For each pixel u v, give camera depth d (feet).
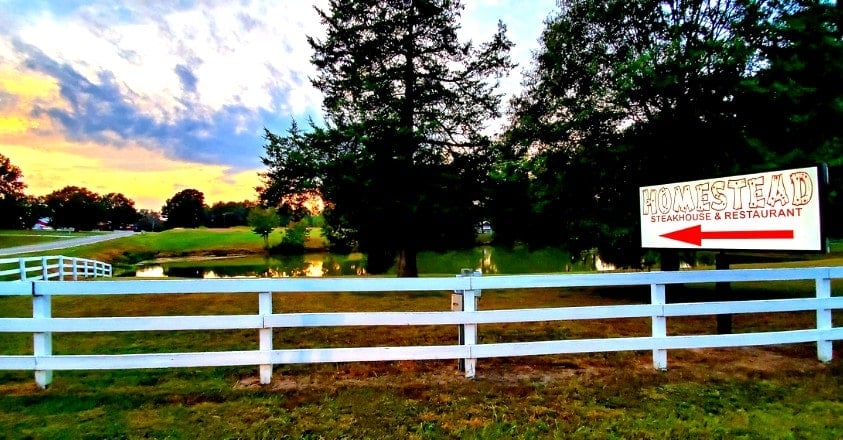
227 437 13.50
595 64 38.91
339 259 163.94
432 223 48.19
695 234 21.79
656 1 37.55
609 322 28.30
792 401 16.07
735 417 14.85
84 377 18.15
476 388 17.12
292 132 47.67
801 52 33.83
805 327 26.63
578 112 39.32
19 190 323.98
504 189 47.65
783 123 33.73
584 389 17.02
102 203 407.03
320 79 52.75
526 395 16.51
